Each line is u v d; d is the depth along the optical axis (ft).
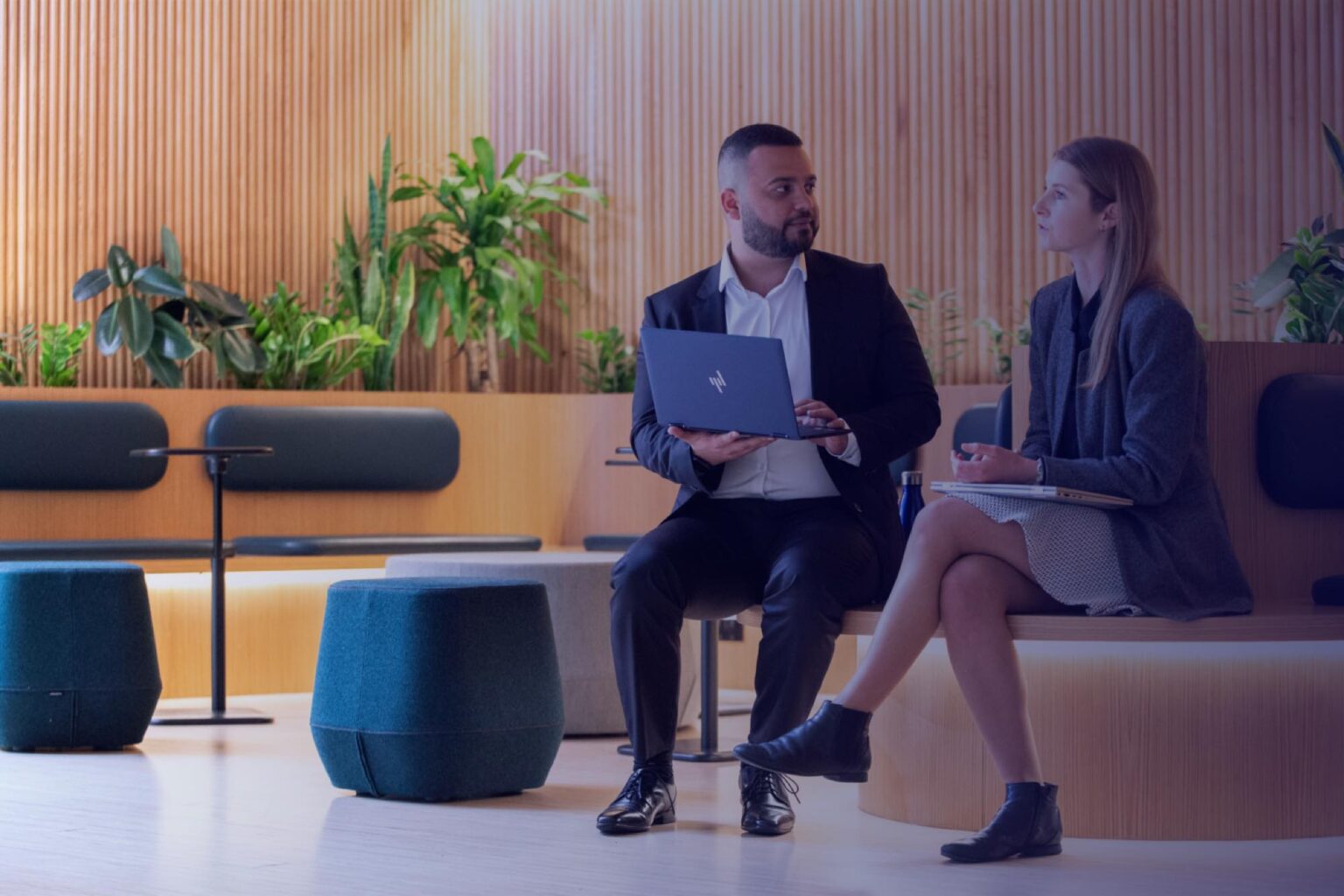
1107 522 9.28
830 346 10.53
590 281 22.86
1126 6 19.77
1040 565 9.12
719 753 13.30
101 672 13.79
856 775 9.44
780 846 9.48
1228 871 8.84
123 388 19.65
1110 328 9.56
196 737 14.84
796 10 21.61
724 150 10.67
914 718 10.34
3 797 11.37
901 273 20.99
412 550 18.30
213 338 20.27
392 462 20.06
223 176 21.59
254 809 10.81
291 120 22.06
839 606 9.78
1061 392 9.97
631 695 10.01
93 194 20.79
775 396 9.42
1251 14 19.16
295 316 21.06
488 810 10.76
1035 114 20.25
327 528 20.01
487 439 20.85
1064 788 9.97
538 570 14.73
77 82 20.75
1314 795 10.00
